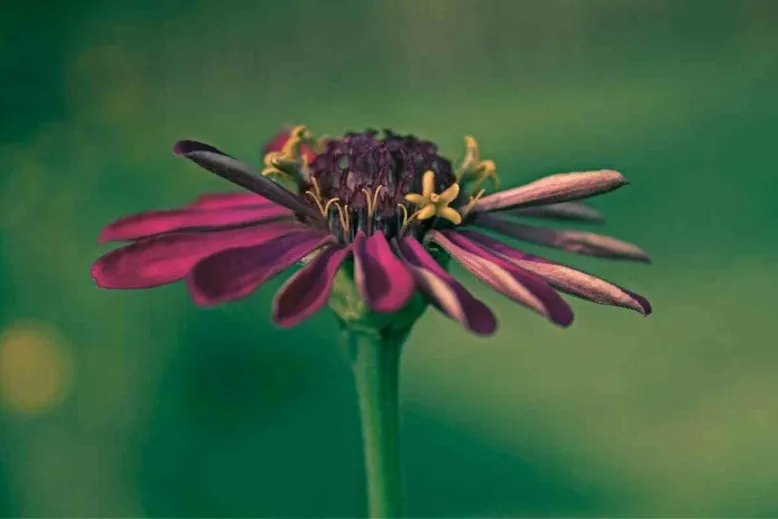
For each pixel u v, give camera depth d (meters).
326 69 0.88
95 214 0.53
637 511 0.37
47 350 0.42
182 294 0.45
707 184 0.58
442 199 0.24
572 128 0.71
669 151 0.64
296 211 0.24
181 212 0.24
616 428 0.40
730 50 0.82
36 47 0.79
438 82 0.87
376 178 0.24
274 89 0.86
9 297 0.45
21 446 0.40
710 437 0.40
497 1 0.86
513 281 0.22
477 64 0.86
